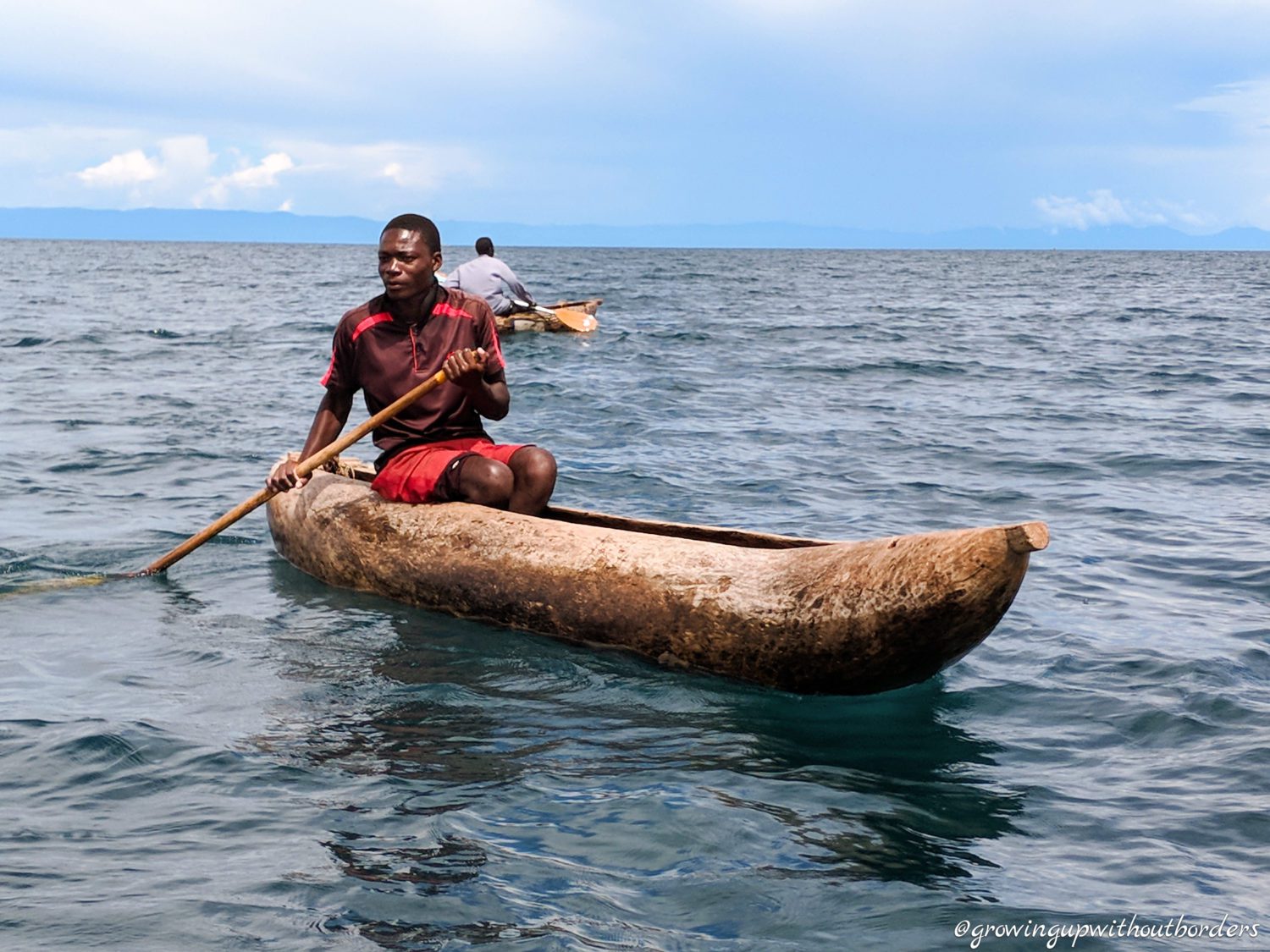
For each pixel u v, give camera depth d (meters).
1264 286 45.53
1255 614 5.07
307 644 4.51
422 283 5.09
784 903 2.66
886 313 25.66
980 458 8.79
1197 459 8.79
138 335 18.19
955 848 2.96
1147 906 2.67
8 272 47.16
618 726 3.75
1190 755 3.57
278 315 23.33
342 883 2.70
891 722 3.85
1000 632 4.80
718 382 12.94
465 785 3.25
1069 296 35.59
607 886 2.72
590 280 42.78
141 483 7.52
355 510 5.27
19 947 2.40
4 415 10.14
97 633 4.62
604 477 7.71
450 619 4.82
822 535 6.37
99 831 2.95
